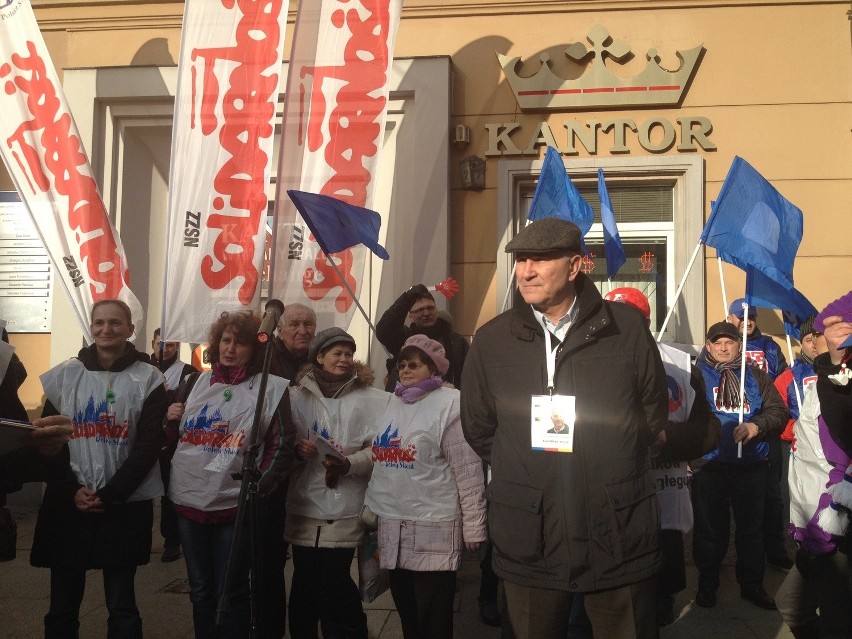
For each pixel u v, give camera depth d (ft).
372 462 12.52
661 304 23.61
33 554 12.13
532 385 9.11
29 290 24.98
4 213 25.21
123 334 12.80
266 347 12.22
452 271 23.49
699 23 23.13
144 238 25.91
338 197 19.31
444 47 24.00
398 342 16.38
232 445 12.19
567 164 23.22
